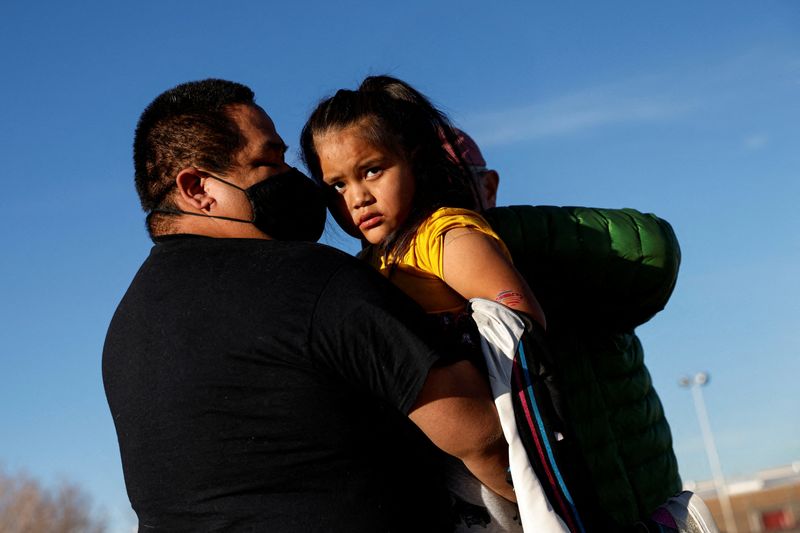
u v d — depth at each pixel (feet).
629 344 10.73
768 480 143.13
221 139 8.15
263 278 7.27
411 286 8.08
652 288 9.79
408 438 7.51
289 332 7.06
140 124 8.54
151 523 7.40
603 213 9.75
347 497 6.97
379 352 7.00
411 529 7.14
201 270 7.54
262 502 6.98
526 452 7.03
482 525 7.59
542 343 7.39
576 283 9.59
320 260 7.29
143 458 7.41
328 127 8.93
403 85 9.41
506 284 7.72
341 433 7.08
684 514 8.21
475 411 7.05
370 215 8.80
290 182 8.30
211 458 7.11
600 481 9.80
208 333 7.25
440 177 9.04
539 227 9.32
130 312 7.75
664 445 10.87
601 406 10.02
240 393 7.09
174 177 8.20
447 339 7.25
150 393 7.38
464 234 8.01
